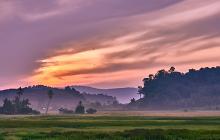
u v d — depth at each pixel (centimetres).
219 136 7800
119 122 14775
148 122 14738
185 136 7825
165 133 8238
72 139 7525
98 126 12088
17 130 10188
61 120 17512
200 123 13712
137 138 7569
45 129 10619
